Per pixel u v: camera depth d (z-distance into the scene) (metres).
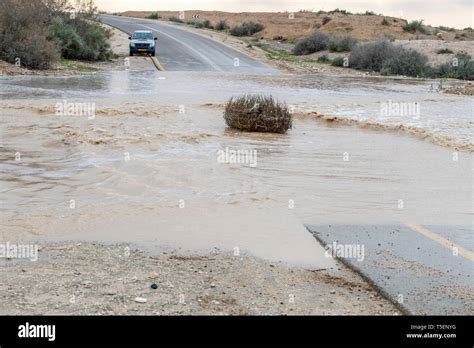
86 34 42.22
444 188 9.33
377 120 17.56
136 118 15.57
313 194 8.65
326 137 14.30
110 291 4.89
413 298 4.95
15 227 6.59
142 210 7.42
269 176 9.73
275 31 86.31
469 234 6.92
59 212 7.21
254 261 5.79
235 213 7.47
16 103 17.03
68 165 9.87
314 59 57.09
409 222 7.37
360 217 7.52
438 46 58.72
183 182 9.00
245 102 14.72
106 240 6.25
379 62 49.88
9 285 4.93
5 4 32.72
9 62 31.55
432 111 20.59
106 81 27.88
